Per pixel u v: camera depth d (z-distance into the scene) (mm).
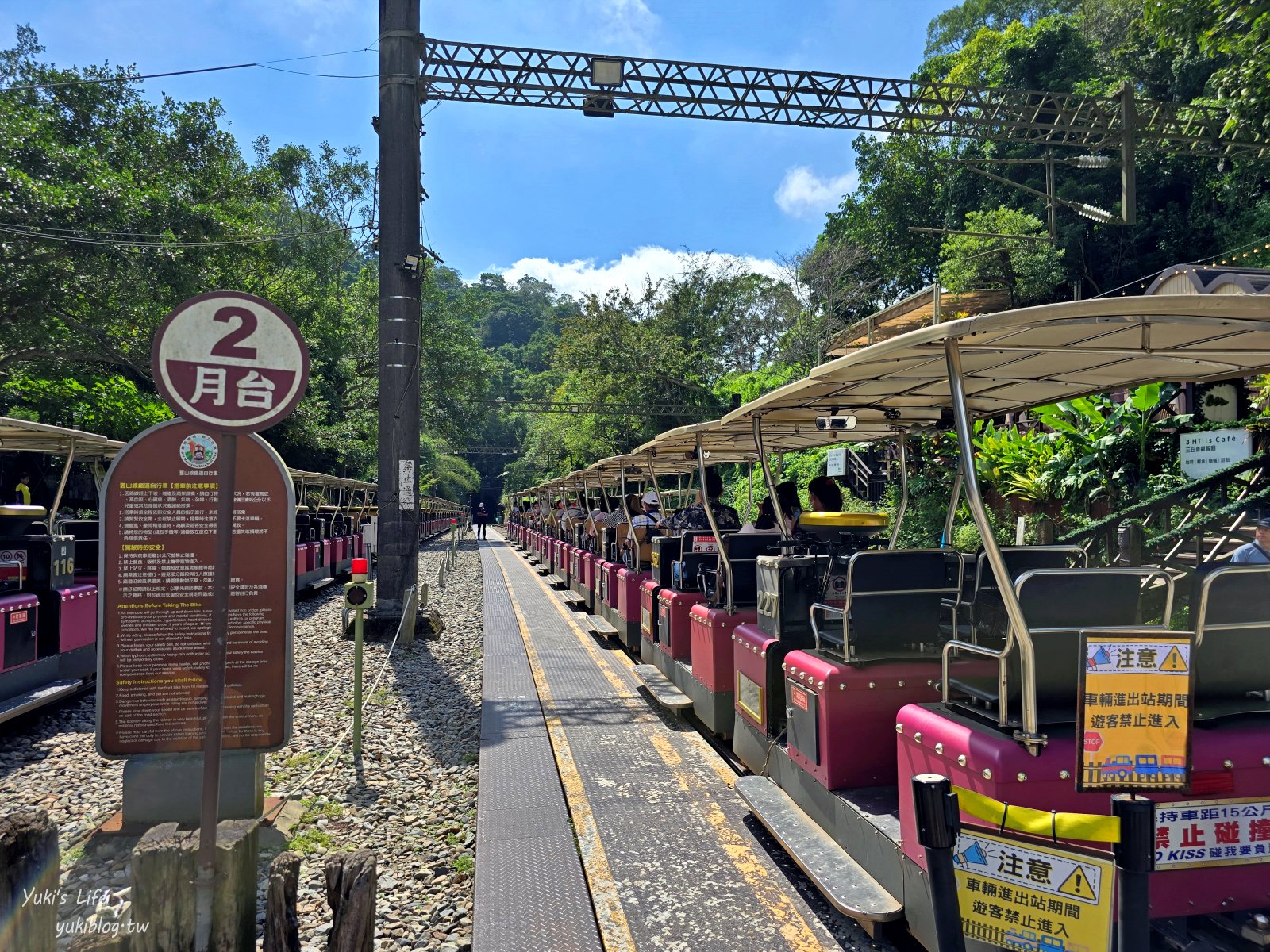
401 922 3533
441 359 39062
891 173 38281
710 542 7062
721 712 5633
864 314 35781
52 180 14008
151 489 4242
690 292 37125
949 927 2123
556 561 18047
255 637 4340
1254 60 9648
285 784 5191
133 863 2717
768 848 4027
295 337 3053
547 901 3510
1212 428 9539
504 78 11953
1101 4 40688
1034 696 2557
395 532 10547
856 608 3768
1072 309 2559
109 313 15117
